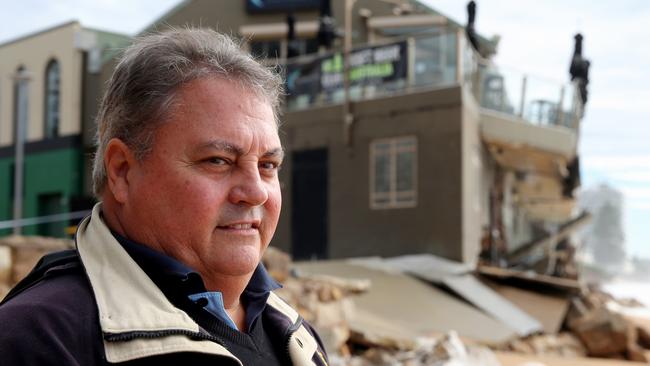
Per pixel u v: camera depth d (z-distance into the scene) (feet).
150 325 4.42
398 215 47.50
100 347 4.30
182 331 4.49
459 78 45.98
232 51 5.28
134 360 4.31
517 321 35.24
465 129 46.19
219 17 68.33
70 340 4.23
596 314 35.96
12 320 4.18
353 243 49.29
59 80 74.38
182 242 5.08
